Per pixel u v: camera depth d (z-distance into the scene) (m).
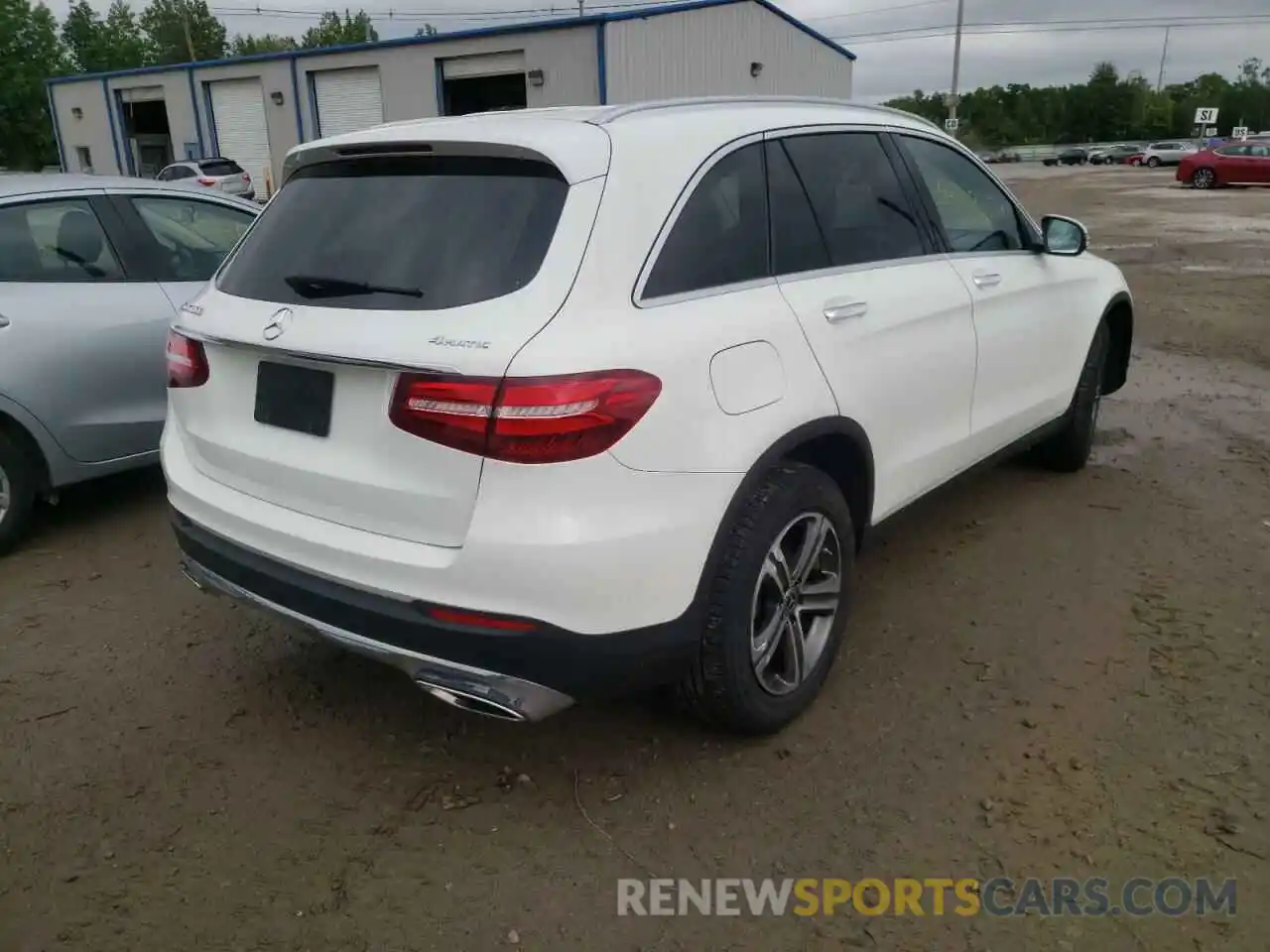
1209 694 3.33
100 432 4.78
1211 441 6.00
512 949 2.40
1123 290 5.37
